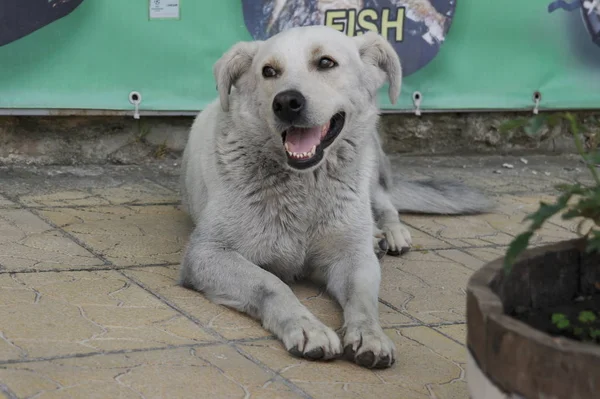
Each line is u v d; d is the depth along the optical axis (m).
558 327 2.51
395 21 7.47
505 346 2.30
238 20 7.00
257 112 4.35
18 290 4.09
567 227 6.27
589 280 2.84
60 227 5.31
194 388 3.19
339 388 3.33
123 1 6.68
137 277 4.52
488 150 8.58
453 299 4.60
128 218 5.68
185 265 4.44
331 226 4.52
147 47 6.83
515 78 8.02
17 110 6.58
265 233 4.45
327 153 4.38
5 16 6.37
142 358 3.43
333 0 7.24
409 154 8.32
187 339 3.71
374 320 3.82
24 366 3.23
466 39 7.76
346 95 4.37
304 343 3.60
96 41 6.68
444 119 8.32
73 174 6.82
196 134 5.34
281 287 4.04
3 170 6.72
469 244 5.76
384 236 5.44
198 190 4.97
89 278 4.41
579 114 8.66
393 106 7.67
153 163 7.36
